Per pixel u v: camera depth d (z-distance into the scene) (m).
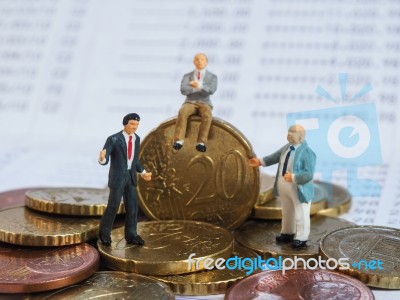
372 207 0.13
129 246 0.10
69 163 0.17
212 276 0.09
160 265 0.09
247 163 0.11
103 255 0.10
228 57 0.19
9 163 0.17
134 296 0.09
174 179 0.11
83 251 0.10
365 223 0.12
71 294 0.09
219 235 0.10
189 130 0.11
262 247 0.10
